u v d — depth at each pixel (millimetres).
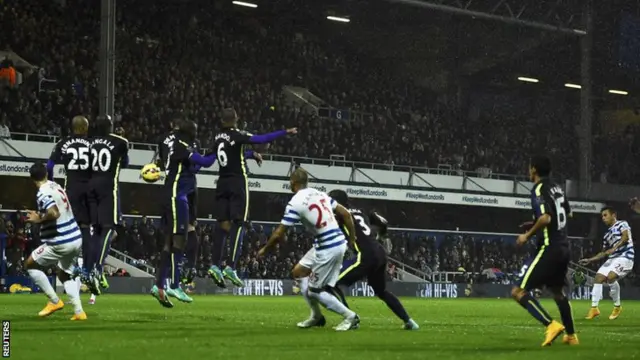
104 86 29969
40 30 40500
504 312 19641
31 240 30359
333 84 47750
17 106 34312
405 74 52344
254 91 43188
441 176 42812
